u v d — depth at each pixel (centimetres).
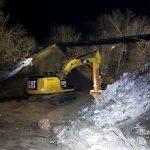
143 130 1064
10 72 1881
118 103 1308
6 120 1292
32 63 1850
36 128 1194
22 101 1576
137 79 1457
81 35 4525
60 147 975
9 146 991
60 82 1568
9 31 3328
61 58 2333
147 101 1251
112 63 4062
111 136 964
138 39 1489
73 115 1343
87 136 970
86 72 1786
